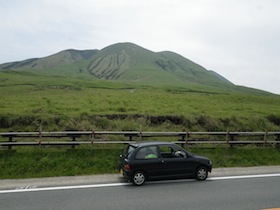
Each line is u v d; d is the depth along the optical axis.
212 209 8.88
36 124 22.28
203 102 45.12
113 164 15.48
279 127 26.89
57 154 16.02
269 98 62.34
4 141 17.70
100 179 12.72
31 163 14.63
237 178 13.09
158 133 18.45
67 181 12.27
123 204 9.25
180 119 25.61
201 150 18.58
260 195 10.41
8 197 9.91
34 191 10.68
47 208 8.82
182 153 12.93
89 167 15.04
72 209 8.73
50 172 13.96
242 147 20.31
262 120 27.62
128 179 11.75
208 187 11.48
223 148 19.25
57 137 18.38
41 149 16.69
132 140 19.61
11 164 14.51
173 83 186.00
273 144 21.56
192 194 10.46
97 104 35.25
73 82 97.62
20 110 27.09
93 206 9.03
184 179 12.82
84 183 11.97
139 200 9.68
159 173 12.20
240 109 37.03
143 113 26.89
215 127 24.83
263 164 17.28
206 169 12.84
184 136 20.22
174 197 10.07
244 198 10.03
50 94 52.75
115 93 57.12
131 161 11.93
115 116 25.58
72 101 38.00
